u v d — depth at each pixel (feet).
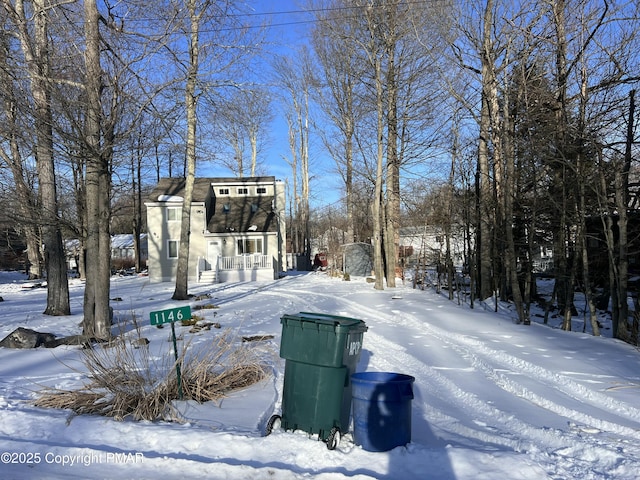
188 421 17.78
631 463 13.69
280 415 17.22
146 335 37.60
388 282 83.76
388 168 85.97
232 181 123.34
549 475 13.08
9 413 18.39
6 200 41.04
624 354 29.04
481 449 14.83
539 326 40.16
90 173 35.58
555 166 41.83
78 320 47.57
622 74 36.27
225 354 25.02
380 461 13.92
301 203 181.06
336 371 15.76
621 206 34.35
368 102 87.45
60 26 35.17
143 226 220.64
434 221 72.90
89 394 20.07
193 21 47.75
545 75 44.16
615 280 36.22
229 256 108.58
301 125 158.30
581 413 18.47
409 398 14.74
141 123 35.17
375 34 77.97
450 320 42.75
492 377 24.45
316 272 135.33
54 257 51.47
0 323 45.83
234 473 13.57
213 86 44.34
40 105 32.07
